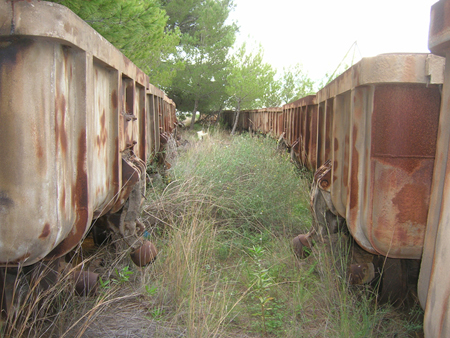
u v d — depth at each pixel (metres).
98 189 2.55
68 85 2.01
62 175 1.95
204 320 2.67
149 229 4.43
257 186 5.68
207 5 23.25
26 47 1.74
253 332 2.90
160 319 2.89
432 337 1.58
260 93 21.02
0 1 1.68
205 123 27.73
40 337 2.45
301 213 5.70
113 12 6.23
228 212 5.26
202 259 3.89
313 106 6.05
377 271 3.15
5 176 1.76
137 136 4.16
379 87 2.54
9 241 1.80
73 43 1.88
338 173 3.43
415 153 2.54
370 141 2.62
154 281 3.51
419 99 2.50
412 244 2.60
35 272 2.36
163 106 8.33
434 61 2.34
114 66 2.78
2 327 2.18
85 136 2.13
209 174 5.95
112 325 2.79
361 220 2.83
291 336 2.76
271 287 3.49
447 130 1.73
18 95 1.74
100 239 4.05
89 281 2.84
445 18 1.58
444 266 1.54
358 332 2.66
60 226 1.93
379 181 2.60
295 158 7.85
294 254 3.99
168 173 6.50
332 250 3.52
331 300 3.15
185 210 4.84
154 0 10.70
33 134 1.76
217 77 22.55
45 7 1.71
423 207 2.57
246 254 4.41
